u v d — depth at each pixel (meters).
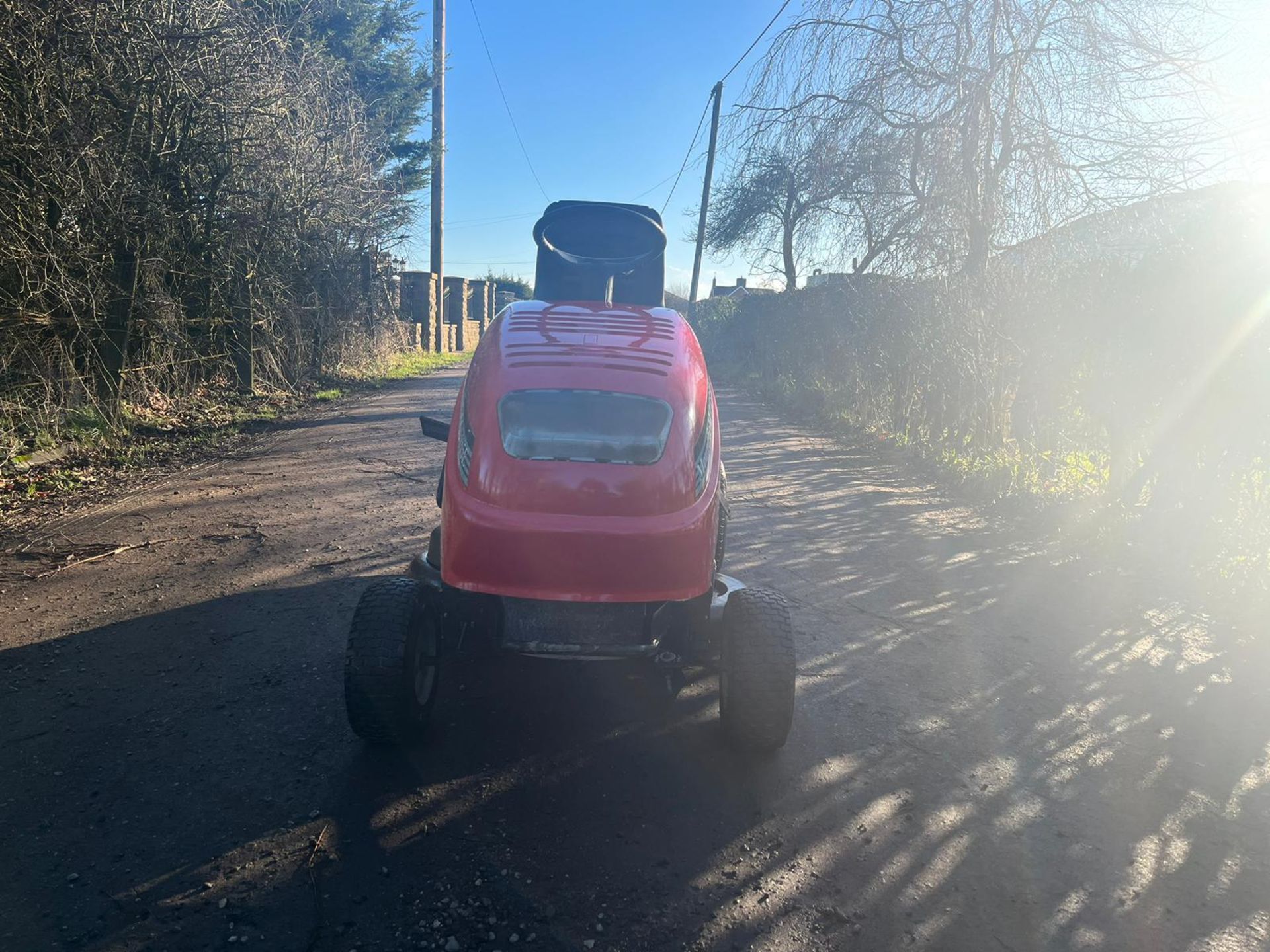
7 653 4.27
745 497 8.30
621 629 3.32
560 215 4.84
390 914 2.58
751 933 2.56
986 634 5.04
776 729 3.38
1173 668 4.64
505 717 3.82
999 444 9.38
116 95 10.27
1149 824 3.22
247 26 12.37
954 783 3.45
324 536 6.36
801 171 11.55
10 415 8.57
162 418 11.13
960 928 2.63
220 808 3.07
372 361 20.17
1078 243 8.30
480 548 3.14
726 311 26.11
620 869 2.83
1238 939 2.63
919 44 9.62
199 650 4.35
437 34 25.03
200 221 12.30
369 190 17.62
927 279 10.08
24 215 8.85
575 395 3.26
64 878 2.68
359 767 3.36
